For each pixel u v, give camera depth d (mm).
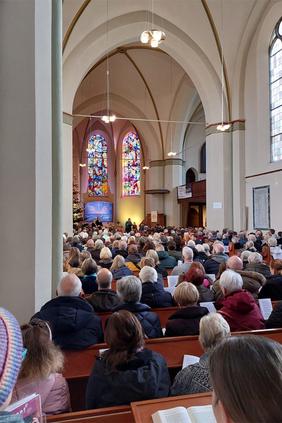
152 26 14211
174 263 6832
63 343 2529
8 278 3549
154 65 19656
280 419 722
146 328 2898
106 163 29047
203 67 15070
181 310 2977
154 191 22609
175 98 21094
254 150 14406
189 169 24297
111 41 13867
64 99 13305
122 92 22375
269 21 13156
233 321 3070
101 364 1830
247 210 14820
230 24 13844
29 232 3580
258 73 13852
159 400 1606
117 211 28828
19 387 1637
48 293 3844
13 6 3662
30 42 3666
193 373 1867
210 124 15672
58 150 4543
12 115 3625
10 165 3604
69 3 12258
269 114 13570
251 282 4109
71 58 13297
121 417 1618
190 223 23125
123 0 13125
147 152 26578
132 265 6391
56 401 1792
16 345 771
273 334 2863
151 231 16578
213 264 6195
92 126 28656
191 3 13391
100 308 3523
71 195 13547
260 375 760
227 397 768
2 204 3586
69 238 10258
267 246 8336
